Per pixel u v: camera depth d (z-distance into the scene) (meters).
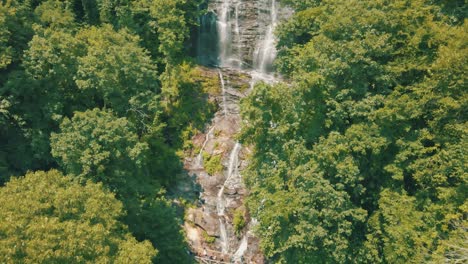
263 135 32.47
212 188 39.53
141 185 32.72
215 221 38.31
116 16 43.34
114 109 34.19
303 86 30.86
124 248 25.52
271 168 31.58
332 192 28.52
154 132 38.56
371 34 30.84
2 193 23.58
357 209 29.50
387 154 30.88
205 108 43.09
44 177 25.55
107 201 26.38
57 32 34.56
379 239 30.52
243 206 38.66
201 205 39.00
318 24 37.28
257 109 31.47
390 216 29.02
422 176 28.95
